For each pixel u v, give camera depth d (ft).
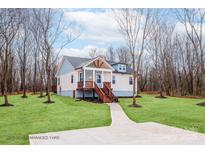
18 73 166.50
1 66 86.58
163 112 53.57
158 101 82.28
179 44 154.71
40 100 80.07
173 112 53.42
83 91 86.79
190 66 147.84
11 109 58.59
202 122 40.27
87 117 46.06
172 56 153.89
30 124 39.22
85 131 32.94
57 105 66.80
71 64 96.63
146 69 188.96
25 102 73.72
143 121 42.06
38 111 55.21
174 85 158.20
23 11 73.67
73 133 31.71
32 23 89.15
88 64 87.56
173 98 99.35
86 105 68.39
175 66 157.99
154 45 130.62
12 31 73.51
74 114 50.24
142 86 181.88
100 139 28.22
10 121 42.57
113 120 42.57
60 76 112.06
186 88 148.56
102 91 81.87
